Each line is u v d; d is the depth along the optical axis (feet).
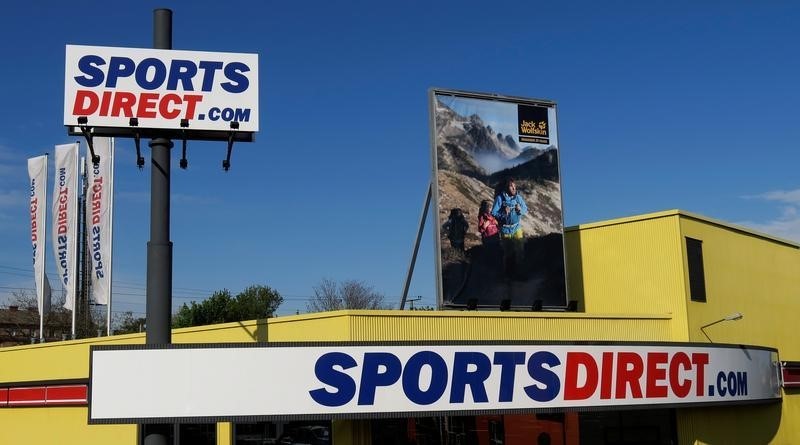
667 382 94.17
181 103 81.10
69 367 109.40
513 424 91.20
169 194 81.56
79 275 208.95
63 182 139.03
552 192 112.47
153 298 78.69
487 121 109.81
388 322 86.63
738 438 111.65
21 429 113.09
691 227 112.68
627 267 114.11
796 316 138.41
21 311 305.73
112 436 101.40
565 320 98.89
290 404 76.48
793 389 126.11
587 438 96.12
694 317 109.40
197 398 74.90
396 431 85.40
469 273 104.32
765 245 131.54
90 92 79.41
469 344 82.74
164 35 83.05
